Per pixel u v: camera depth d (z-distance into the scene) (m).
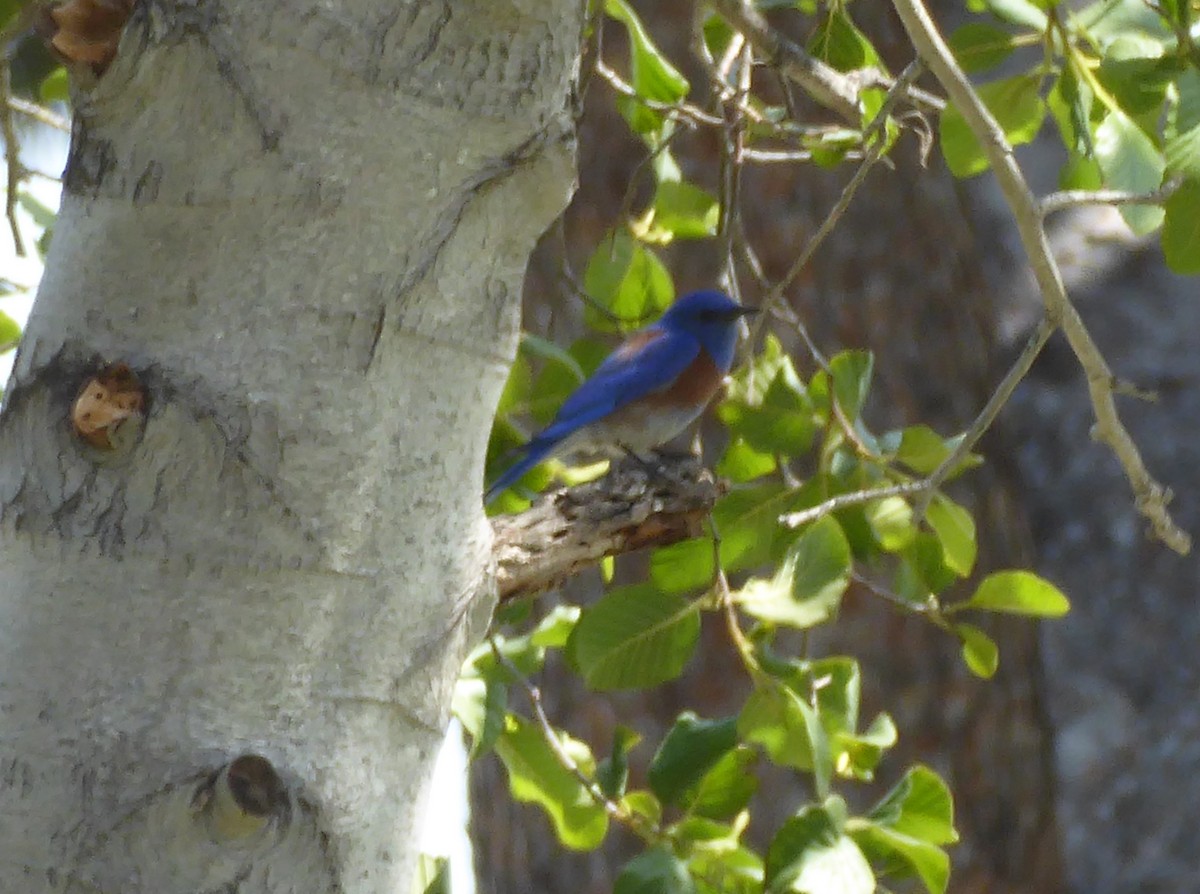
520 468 8.81
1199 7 8.05
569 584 13.92
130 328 4.61
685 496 7.12
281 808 4.57
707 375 12.05
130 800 4.48
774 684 7.82
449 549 4.99
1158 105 7.85
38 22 4.67
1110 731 17.70
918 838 8.28
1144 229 8.55
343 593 4.74
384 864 4.89
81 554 4.54
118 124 4.65
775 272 14.63
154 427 4.54
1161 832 17.16
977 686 14.52
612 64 14.59
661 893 7.29
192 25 4.59
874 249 14.88
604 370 11.80
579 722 14.03
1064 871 15.16
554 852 14.49
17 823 4.48
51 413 4.59
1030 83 9.04
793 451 8.71
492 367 5.02
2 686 4.54
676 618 8.14
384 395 4.77
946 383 14.99
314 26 4.66
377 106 4.72
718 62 10.98
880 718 8.87
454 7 4.76
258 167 4.64
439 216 4.83
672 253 14.44
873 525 8.82
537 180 4.98
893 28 15.47
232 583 4.59
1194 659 17.86
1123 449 7.91
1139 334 19.22
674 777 8.13
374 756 4.83
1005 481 16.09
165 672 4.54
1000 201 20.05
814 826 7.35
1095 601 18.38
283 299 4.66
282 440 4.63
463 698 7.92
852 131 9.54
